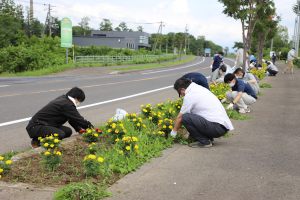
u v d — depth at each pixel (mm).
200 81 8836
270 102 12719
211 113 6844
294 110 11094
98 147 6383
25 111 11023
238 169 5574
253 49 40438
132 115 8086
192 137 7105
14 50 42062
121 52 64812
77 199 4359
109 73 34844
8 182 4910
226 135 7711
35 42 62375
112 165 5328
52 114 6664
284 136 7762
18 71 41469
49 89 17391
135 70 39688
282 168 5645
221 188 4816
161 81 24172
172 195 4578
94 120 9812
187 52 130750
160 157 6152
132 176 5211
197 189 4777
